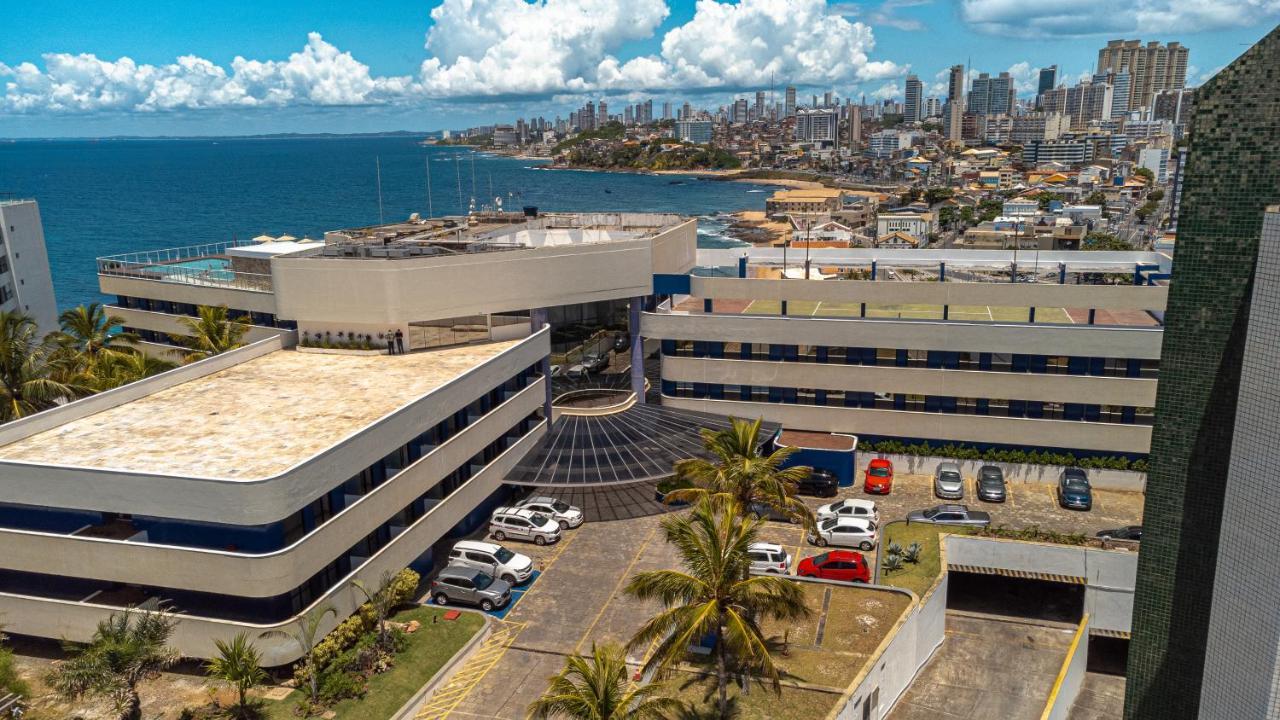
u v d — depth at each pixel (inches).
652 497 2362.2
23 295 3469.5
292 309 2304.4
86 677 1331.2
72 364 2358.5
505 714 1485.0
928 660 1784.0
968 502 2335.1
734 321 2573.8
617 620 1766.7
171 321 3100.4
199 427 1756.9
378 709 1460.4
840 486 2464.3
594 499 2354.8
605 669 1139.9
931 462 2518.5
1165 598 1066.1
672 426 2460.6
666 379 2682.1
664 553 2052.2
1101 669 1840.6
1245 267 961.5
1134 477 2362.2
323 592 1611.7
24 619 1587.1
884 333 2475.4
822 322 2511.1
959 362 2465.6
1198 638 1048.2
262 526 1455.5
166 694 1502.2
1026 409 2452.0
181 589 1486.2
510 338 2453.2
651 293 2657.5
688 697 1430.9
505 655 1660.9
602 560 2026.3
